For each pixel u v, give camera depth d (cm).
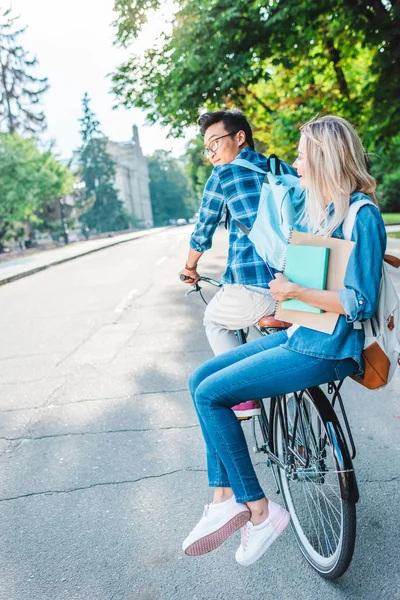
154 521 286
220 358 228
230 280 255
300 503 268
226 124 260
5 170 3566
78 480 336
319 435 225
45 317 889
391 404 420
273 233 223
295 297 194
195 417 418
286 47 1314
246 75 1264
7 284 1464
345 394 450
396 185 3111
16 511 306
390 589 222
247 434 380
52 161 4247
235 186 245
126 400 468
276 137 1708
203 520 219
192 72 1354
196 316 788
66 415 446
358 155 194
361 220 188
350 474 206
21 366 608
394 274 215
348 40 1371
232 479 218
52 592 237
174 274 1305
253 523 217
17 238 4156
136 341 672
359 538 256
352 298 183
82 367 581
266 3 1219
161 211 11306
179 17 1330
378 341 192
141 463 351
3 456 380
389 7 1194
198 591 231
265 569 242
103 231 7806
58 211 4647
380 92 1290
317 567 234
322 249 191
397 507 279
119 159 9925
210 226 263
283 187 226
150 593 232
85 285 1259
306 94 1673
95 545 269
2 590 241
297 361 199
